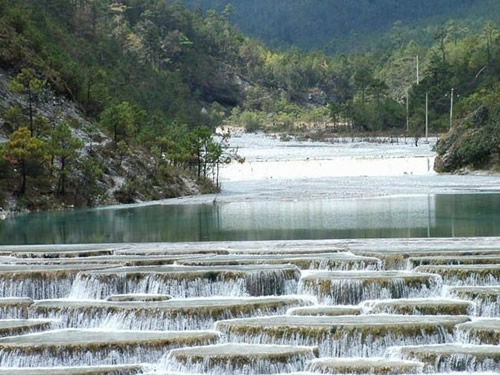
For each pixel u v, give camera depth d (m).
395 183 144.38
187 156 134.88
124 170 122.88
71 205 111.38
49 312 57.69
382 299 58.81
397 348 50.72
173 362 50.28
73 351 51.44
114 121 132.12
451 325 52.41
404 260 64.94
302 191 131.12
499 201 109.31
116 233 86.75
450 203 107.94
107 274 61.88
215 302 58.56
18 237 84.75
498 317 55.22
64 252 72.56
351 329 51.94
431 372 48.88
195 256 70.12
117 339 52.91
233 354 49.94
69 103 140.38
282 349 51.06
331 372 48.84
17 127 120.31
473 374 48.50
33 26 162.50
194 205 113.31
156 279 61.53
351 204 109.62
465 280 60.34
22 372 49.81
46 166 112.06
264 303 57.19
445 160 171.12
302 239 79.75
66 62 156.88
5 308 58.16
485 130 167.75
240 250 72.19
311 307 58.03
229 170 175.25
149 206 113.00
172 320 55.56
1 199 105.56
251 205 111.88
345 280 59.25
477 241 75.25
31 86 118.31
